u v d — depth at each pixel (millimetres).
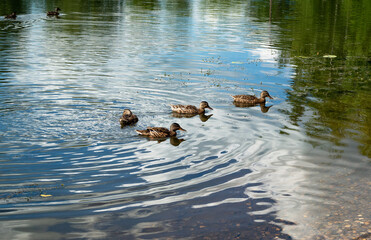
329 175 10852
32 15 45656
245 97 17672
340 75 23031
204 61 25547
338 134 13945
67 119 15000
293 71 23672
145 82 20375
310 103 17719
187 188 10062
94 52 27188
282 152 12375
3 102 16562
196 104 17375
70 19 43594
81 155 11992
